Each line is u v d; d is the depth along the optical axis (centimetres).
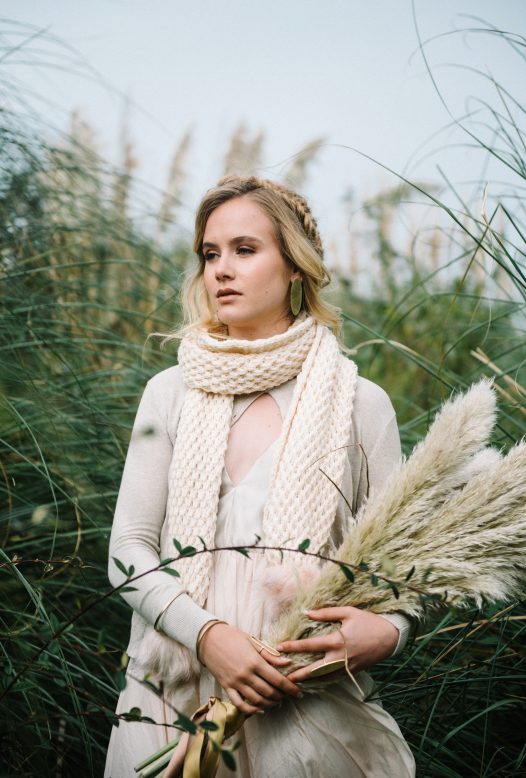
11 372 232
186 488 161
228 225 171
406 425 250
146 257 327
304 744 143
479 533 146
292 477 157
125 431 255
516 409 231
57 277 292
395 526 147
